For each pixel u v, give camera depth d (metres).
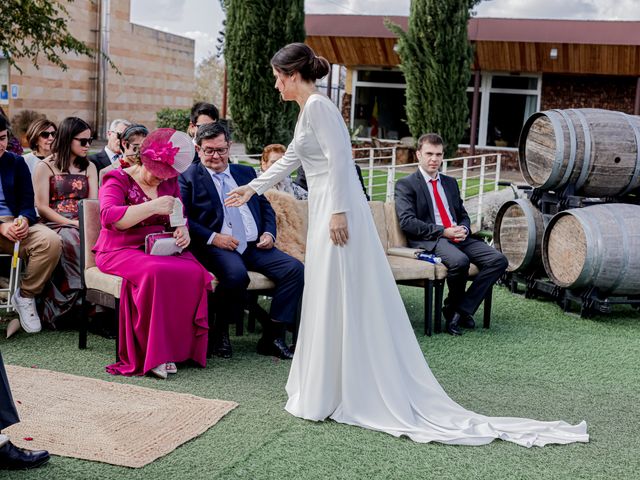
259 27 12.23
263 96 12.48
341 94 24.92
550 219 7.04
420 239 6.16
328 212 3.96
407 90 14.83
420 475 3.41
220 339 5.05
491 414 4.25
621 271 6.46
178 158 4.71
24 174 5.52
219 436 3.72
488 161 20.91
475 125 20.09
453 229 6.08
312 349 3.98
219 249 5.10
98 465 3.35
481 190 10.41
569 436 3.90
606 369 5.21
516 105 20.73
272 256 5.16
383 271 4.02
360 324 3.95
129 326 4.63
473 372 5.01
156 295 4.54
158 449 3.51
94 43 22.83
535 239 7.21
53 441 3.56
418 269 5.75
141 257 4.65
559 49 18.84
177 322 4.64
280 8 12.23
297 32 12.41
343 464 3.48
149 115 25.58
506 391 4.66
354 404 3.94
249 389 4.43
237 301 5.02
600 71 18.95
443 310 6.25
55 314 5.45
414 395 4.00
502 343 5.75
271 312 5.11
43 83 21.20
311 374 3.97
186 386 4.44
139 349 4.65
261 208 5.46
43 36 11.80
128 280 4.61
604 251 6.44
